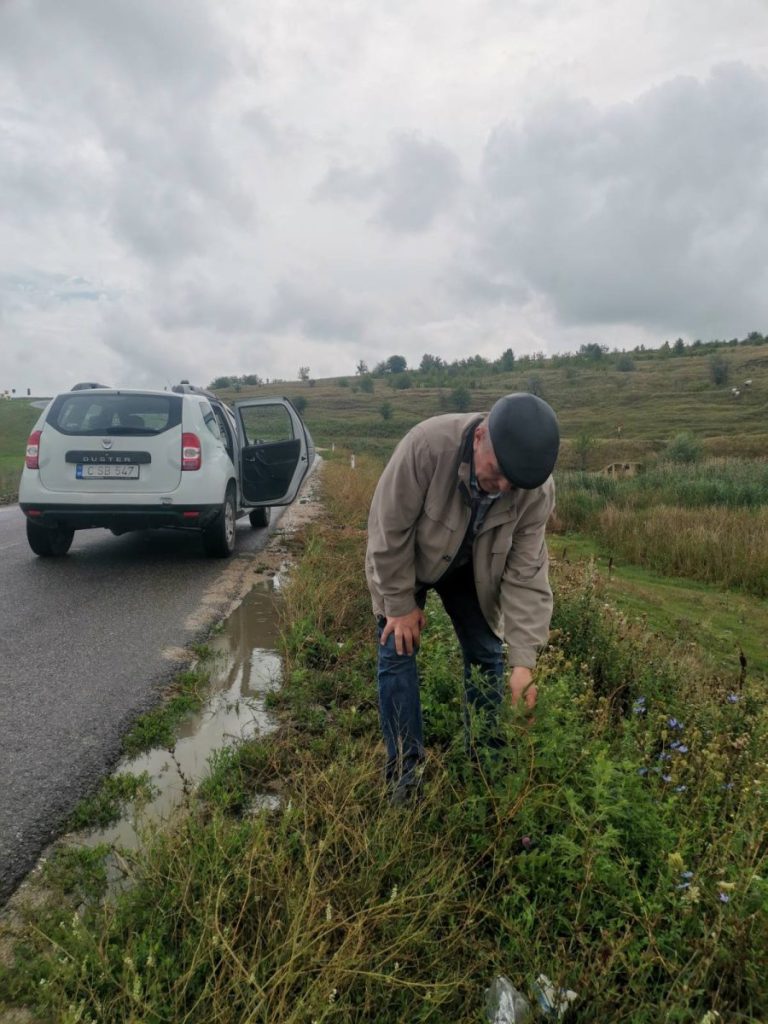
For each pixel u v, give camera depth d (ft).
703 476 60.08
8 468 81.10
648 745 9.95
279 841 7.79
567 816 8.05
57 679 13.99
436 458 8.07
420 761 9.09
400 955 6.30
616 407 299.58
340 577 21.58
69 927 7.01
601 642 15.33
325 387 472.44
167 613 18.92
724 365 322.75
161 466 23.34
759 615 24.66
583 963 6.33
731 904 6.59
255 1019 5.71
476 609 9.53
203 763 10.71
